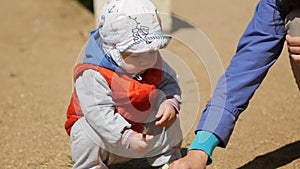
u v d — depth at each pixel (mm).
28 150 5020
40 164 4703
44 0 11422
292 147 4754
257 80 3846
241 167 4418
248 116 5473
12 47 8844
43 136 5320
